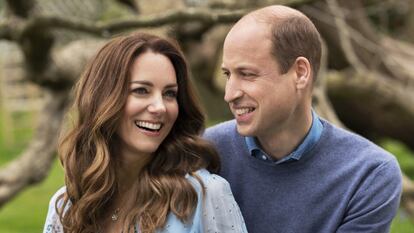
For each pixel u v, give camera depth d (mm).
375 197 2525
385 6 7574
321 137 2611
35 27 5152
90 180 2592
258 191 2658
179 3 6059
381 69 7355
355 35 6605
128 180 2678
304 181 2592
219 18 4484
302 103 2529
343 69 7238
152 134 2566
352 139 2619
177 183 2562
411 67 7523
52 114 6035
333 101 7742
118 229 2645
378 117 7906
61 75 5910
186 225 2533
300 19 2494
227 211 2559
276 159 2637
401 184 2582
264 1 4676
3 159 12062
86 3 8445
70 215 2646
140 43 2551
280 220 2619
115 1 7074
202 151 2684
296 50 2465
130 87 2541
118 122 2562
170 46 2596
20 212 8398
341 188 2561
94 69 2584
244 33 2451
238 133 2725
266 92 2447
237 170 2713
